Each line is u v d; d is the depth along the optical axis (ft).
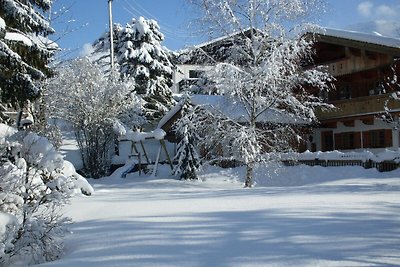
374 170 66.85
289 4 64.80
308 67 91.76
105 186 70.79
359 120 91.09
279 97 66.64
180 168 80.28
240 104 68.54
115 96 91.50
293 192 42.16
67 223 25.68
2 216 21.70
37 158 25.08
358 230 21.52
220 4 66.08
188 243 20.36
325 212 26.84
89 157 88.58
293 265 16.56
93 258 19.29
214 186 70.79
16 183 23.63
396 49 76.89
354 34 84.12
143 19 124.47
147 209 31.63
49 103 79.82
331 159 74.74
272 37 66.39
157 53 124.88
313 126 95.55
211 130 68.39
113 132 92.73
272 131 69.26
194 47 68.13
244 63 69.31
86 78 90.48
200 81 70.44
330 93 97.96
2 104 49.57
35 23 42.57
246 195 40.96
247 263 17.04
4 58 38.04
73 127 91.71
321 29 66.80
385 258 16.98
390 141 85.71
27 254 21.95
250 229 22.44
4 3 39.55
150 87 121.19
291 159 76.54
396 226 22.35
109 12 106.01
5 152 25.38
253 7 66.39
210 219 25.67
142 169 88.48
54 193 24.36
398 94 74.90
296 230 21.81
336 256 17.39
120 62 123.95
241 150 64.54
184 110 81.56
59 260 20.12
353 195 36.29
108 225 25.63
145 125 115.24
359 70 87.51
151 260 18.17
